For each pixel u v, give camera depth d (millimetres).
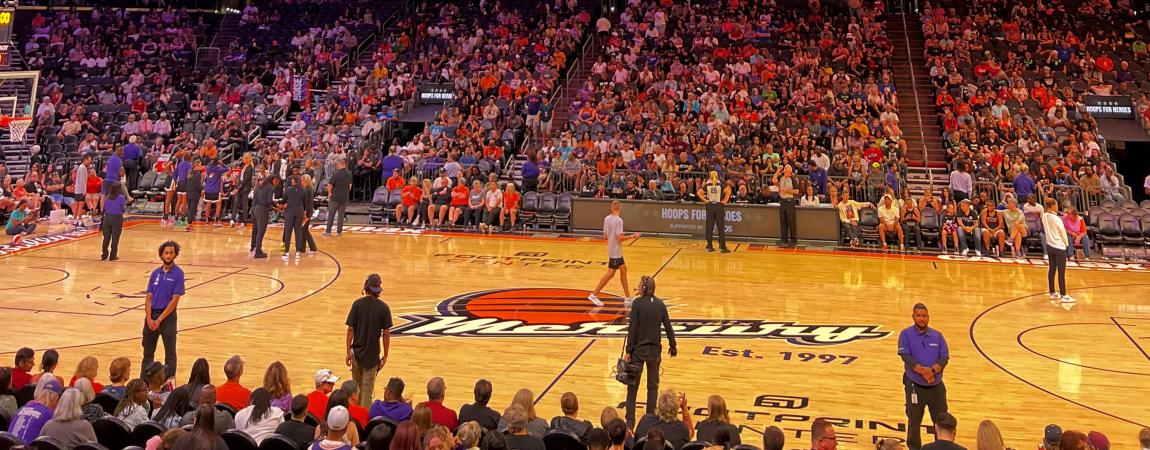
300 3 31406
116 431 5000
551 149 20094
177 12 30672
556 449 5008
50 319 9773
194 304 10727
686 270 13828
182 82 26406
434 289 11914
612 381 7770
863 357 8609
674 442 5305
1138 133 20953
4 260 13695
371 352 6734
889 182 18000
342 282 12320
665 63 24109
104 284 11883
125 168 20281
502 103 23078
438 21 28859
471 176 18906
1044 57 24078
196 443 4078
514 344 9047
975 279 13211
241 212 19156
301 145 21875
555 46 25828
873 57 24062
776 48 25250
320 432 4918
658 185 18672
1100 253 15914
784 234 16859
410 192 18766
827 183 18125
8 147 22422
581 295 11664
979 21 25766
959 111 21219
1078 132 20250
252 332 9367
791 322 10156
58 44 28172
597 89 23609
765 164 19094
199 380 5922
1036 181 17938
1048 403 7238
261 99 24969
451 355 8570
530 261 14469
